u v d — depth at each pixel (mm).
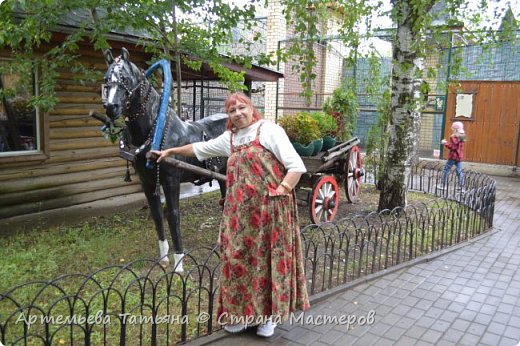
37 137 7148
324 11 6730
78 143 7625
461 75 13578
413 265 5195
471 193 7000
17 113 6973
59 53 6301
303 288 3318
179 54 6621
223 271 3273
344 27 7844
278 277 3109
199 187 9469
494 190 7078
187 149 3725
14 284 4180
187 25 6473
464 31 7602
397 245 5477
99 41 5660
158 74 7730
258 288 3166
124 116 4172
